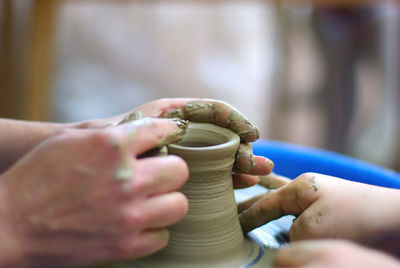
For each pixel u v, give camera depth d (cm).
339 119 154
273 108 169
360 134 155
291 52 155
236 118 49
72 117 180
